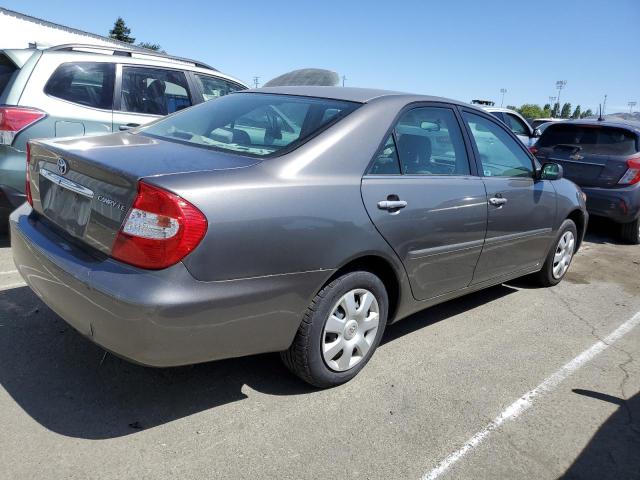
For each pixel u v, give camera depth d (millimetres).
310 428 2768
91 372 3105
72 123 5090
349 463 2533
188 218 2334
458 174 3766
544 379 3479
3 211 4902
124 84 5562
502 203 4047
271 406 2938
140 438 2590
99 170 2574
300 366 2957
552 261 5172
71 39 26141
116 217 2465
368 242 2992
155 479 2332
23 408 2734
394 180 3207
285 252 2639
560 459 2699
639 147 7402
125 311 2305
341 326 3029
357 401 3047
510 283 5492
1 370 3047
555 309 4797
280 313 2703
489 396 3217
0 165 4719
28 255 2893
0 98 4848
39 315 3719
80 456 2432
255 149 2967
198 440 2609
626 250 7426
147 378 3104
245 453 2543
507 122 11133
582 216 5488
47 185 3033
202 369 3248
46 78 5004
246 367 3314
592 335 4266
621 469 2658
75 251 2641
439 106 3771
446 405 3084
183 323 2363
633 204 7305
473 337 4055
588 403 3225
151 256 2334
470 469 2566
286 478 2402
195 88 6289
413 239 3273
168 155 2789
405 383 3285
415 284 3434
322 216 2770
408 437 2760
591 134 7762
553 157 7930
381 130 3225
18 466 2334
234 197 2488
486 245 3975
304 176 2791
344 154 2996
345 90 3592
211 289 2422
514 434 2865
